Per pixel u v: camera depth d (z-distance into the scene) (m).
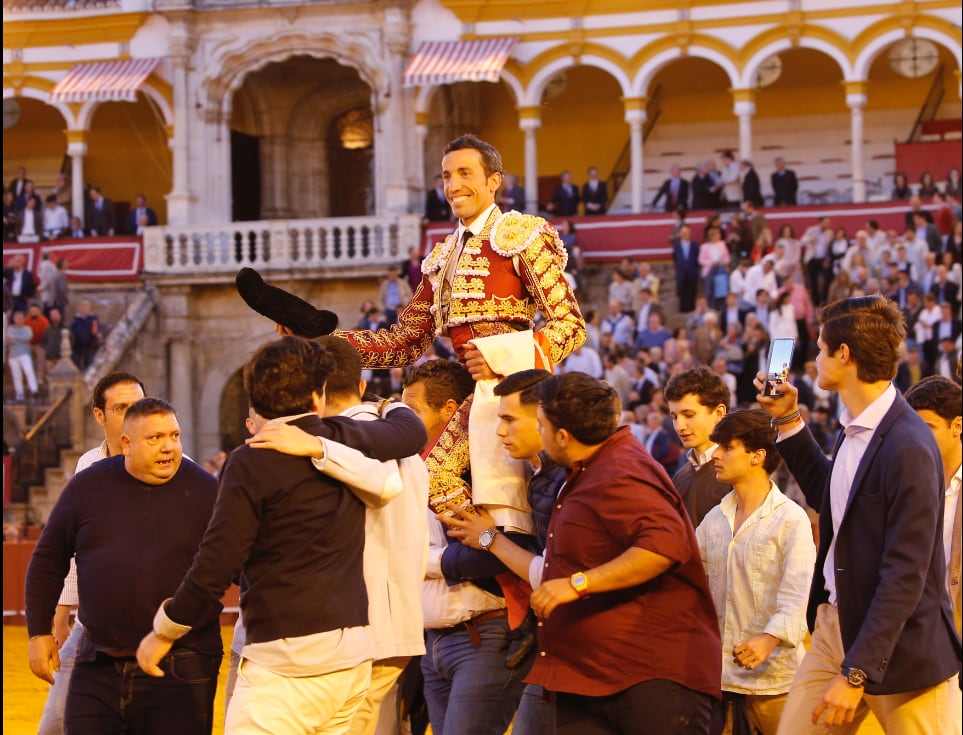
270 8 30.12
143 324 29.03
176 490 7.30
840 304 6.44
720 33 29.48
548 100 33.03
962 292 22.62
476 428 6.86
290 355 5.98
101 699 7.14
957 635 6.27
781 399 6.95
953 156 28.92
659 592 6.12
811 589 6.51
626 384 21.84
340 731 6.09
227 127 30.69
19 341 26.17
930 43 31.17
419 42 30.02
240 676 5.93
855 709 5.99
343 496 5.95
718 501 7.79
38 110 34.28
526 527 6.85
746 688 7.34
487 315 6.96
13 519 24.48
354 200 33.62
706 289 24.97
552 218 28.92
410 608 6.60
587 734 6.16
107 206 30.89
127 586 7.11
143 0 30.66
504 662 6.96
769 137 32.47
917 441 6.07
